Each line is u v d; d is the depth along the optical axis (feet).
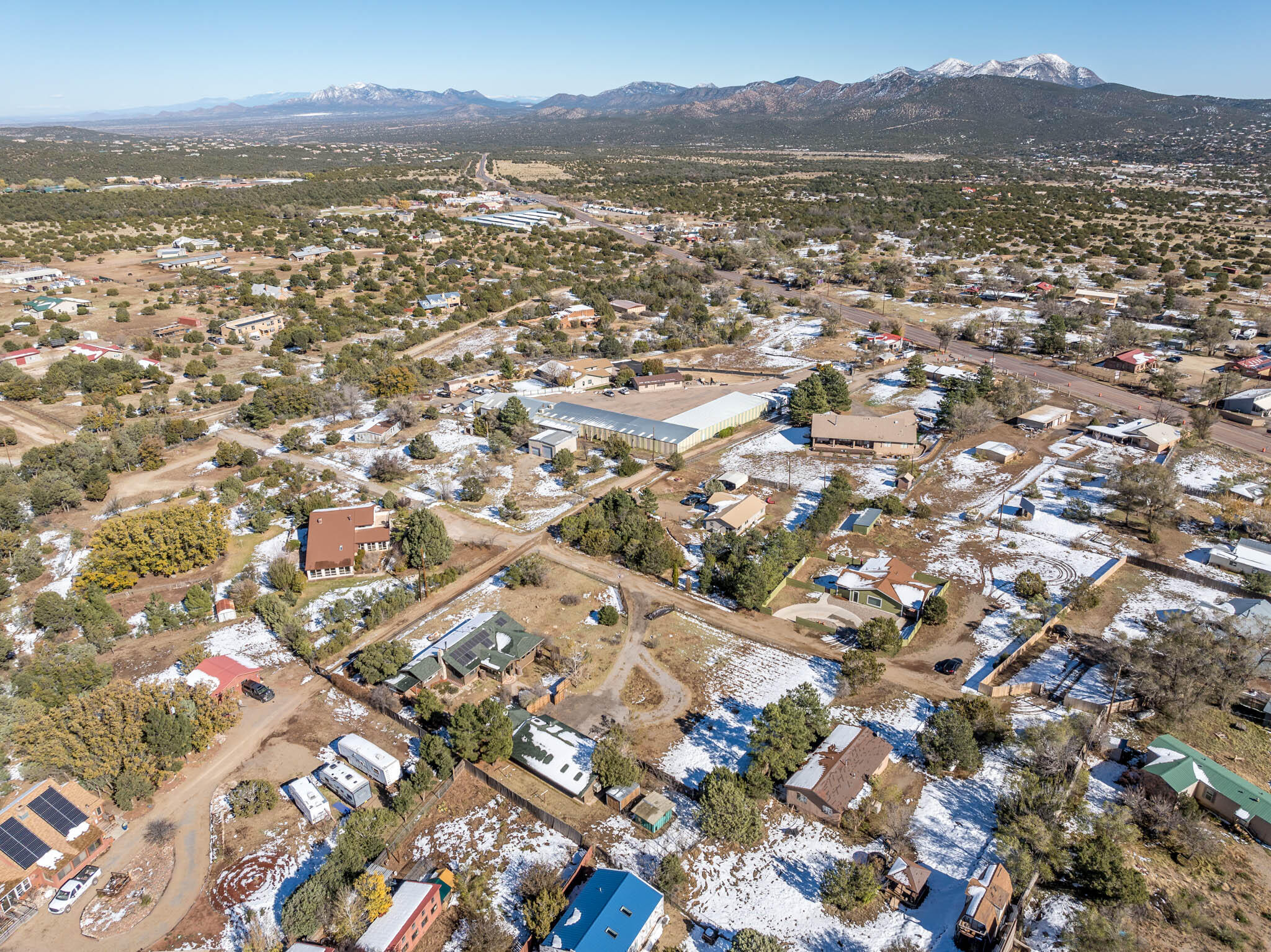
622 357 614.34
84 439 432.66
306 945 166.81
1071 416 465.88
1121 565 312.71
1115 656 252.62
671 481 404.16
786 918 175.63
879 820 200.64
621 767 207.82
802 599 301.02
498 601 304.71
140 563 322.55
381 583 322.34
